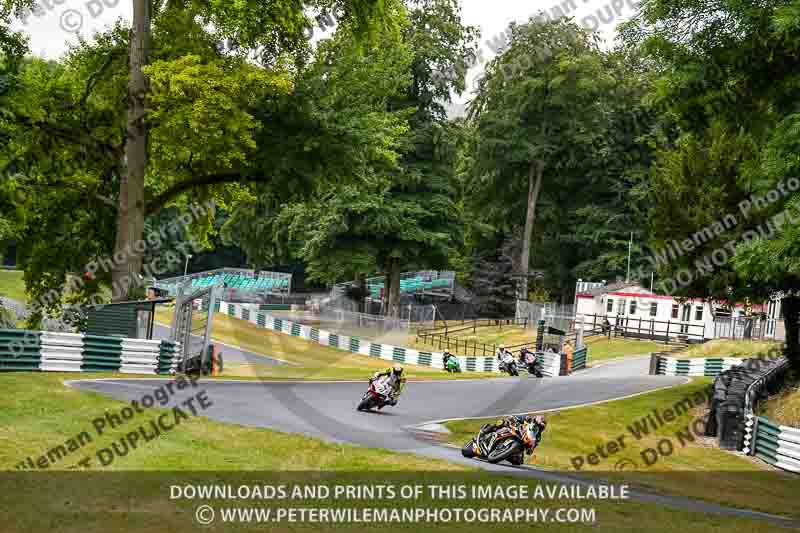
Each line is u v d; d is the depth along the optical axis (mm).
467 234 75125
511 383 29562
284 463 11367
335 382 24156
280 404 17969
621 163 72062
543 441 18672
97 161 31047
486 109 72375
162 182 32688
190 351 25125
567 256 77562
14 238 31344
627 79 71625
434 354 46656
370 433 15492
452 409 21141
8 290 56781
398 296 65875
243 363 31609
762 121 22844
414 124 63688
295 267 101875
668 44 23109
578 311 60625
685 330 53719
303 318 51531
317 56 28656
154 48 28781
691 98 23219
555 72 68875
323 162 29172
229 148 26266
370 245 62094
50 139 28750
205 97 24156
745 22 21469
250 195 33875
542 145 70125
